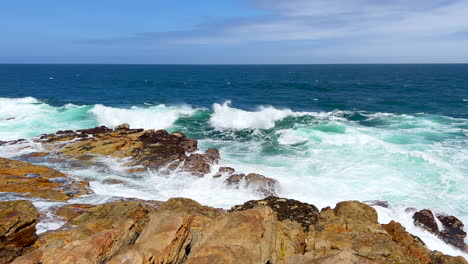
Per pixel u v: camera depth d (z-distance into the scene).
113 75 130.75
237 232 8.63
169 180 19.52
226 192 18.55
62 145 23.48
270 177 20.36
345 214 14.42
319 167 22.03
